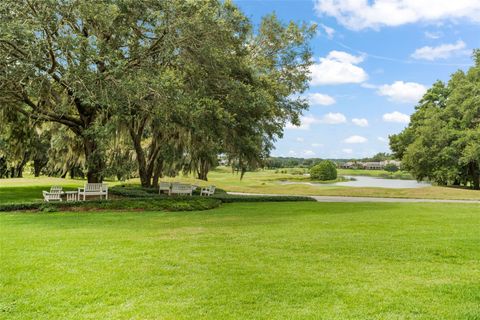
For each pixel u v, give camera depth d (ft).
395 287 16.33
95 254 21.79
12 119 66.03
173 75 52.39
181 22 50.62
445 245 24.08
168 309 14.05
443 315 13.46
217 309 14.06
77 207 46.60
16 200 56.18
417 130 123.03
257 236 27.37
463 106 108.17
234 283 16.84
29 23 44.19
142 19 52.60
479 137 101.24
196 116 52.42
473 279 17.42
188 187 69.31
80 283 16.75
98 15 47.34
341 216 39.86
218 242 25.30
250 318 13.29
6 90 49.49
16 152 78.95
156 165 81.51
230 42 59.67
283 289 16.10
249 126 62.95
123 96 48.75
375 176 282.56
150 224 34.30
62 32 49.65
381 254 21.93
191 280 17.26
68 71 45.78
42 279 17.25
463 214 41.60
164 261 20.36
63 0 46.11
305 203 60.08
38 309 14.05
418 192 87.97
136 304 14.52
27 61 43.93
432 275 18.06
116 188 71.61
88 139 59.06
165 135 66.08
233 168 75.97
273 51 77.46
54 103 59.93
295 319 13.20
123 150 78.33
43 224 34.06
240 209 49.47
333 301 14.80
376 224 33.32
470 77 116.67
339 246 23.86
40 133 76.84
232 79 59.06
